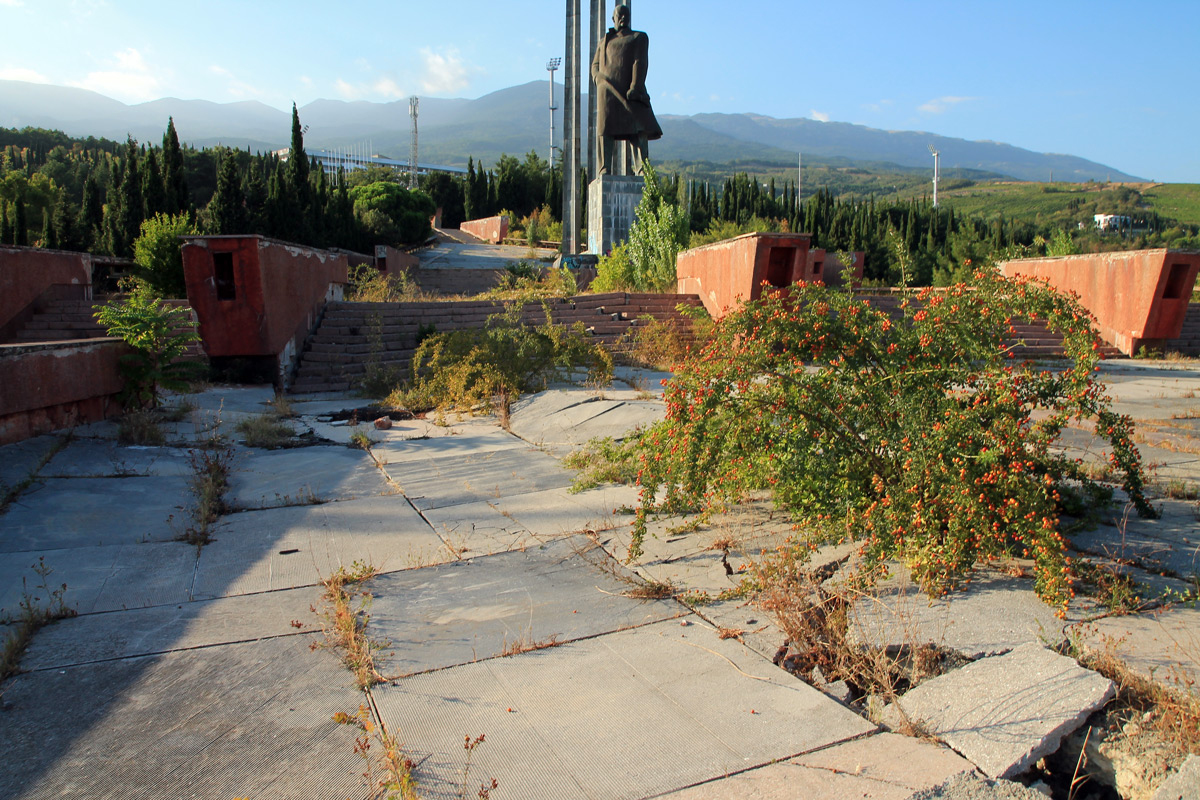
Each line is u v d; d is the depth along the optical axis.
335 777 2.80
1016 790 2.50
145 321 10.01
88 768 2.88
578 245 36.06
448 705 3.31
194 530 5.78
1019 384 4.50
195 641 3.99
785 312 4.84
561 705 3.28
